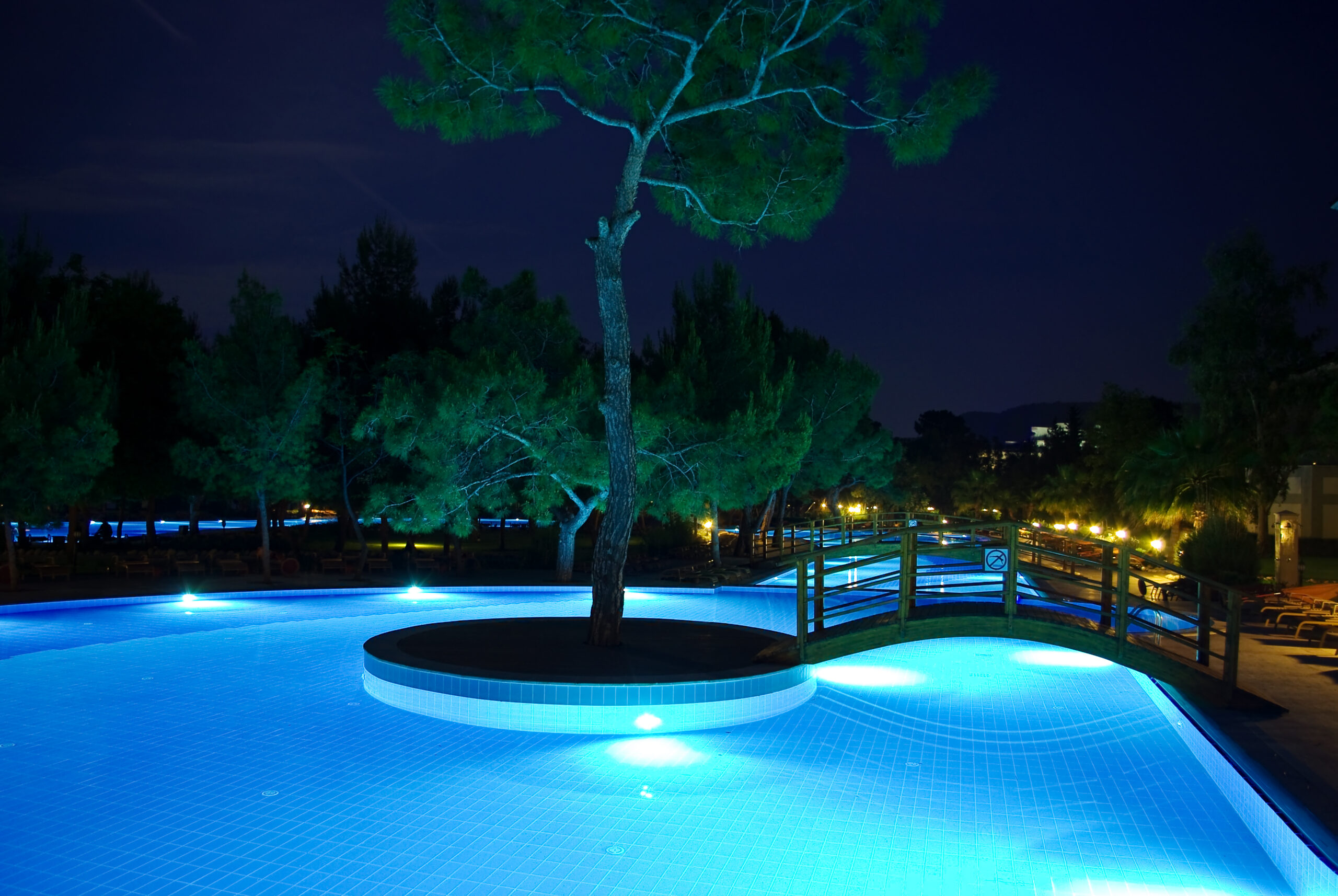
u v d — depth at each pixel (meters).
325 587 22.75
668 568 30.11
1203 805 7.32
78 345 24.22
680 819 6.94
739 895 5.59
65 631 16.22
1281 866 6.00
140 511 72.88
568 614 18.88
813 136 12.77
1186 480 23.05
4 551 29.80
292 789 7.53
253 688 11.39
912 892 5.67
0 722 9.61
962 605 11.38
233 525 70.25
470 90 11.48
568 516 25.05
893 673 12.80
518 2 10.57
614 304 12.04
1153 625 10.24
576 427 19.34
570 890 5.63
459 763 8.36
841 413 31.34
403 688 10.50
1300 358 30.69
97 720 9.70
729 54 11.15
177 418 25.92
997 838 6.58
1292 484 43.38
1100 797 7.50
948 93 10.96
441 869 5.94
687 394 20.94
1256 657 12.43
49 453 20.09
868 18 11.07
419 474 22.66
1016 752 8.86
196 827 6.63
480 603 21.12
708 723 9.83
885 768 8.32
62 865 5.93
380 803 7.20
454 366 21.23
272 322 23.41
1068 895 5.64
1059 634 10.65
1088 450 57.00
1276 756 7.54
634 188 12.01
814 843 6.46
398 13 10.80
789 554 32.50
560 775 8.02
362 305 30.77
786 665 10.79
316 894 5.53
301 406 22.66
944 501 86.31
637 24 10.91
